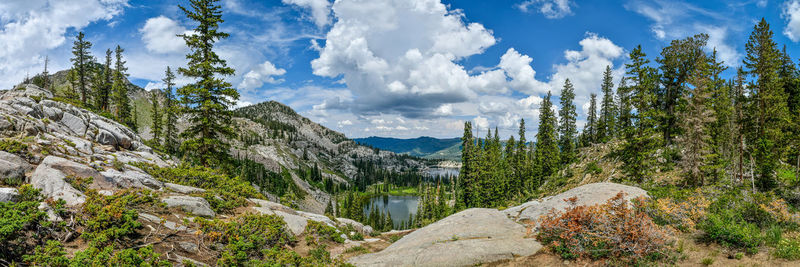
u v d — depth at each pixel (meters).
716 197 15.51
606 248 10.39
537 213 16.36
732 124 29.44
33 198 10.09
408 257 12.02
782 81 37.84
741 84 34.41
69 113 20.62
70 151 16.08
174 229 11.49
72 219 9.68
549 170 57.34
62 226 9.05
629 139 32.41
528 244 12.24
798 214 12.72
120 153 20.16
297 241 14.56
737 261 9.14
